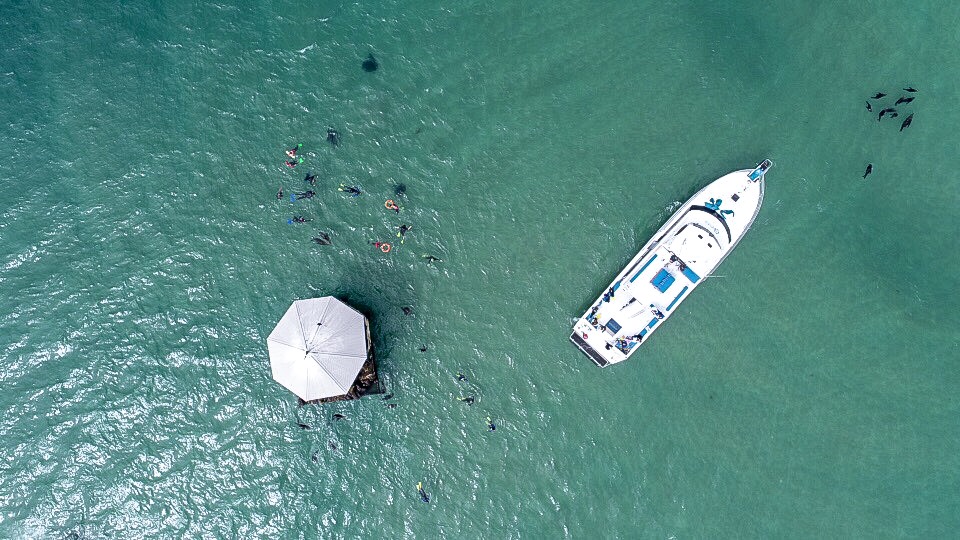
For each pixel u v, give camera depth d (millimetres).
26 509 29812
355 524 30047
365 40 31984
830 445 30391
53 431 30141
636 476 30344
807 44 31344
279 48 31969
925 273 30656
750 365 30609
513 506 30109
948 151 30812
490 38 31906
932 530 29797
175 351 30562
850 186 30875
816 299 30609
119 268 30984
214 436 30188
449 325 30672
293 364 26203
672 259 29359
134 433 30172
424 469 30219
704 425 30484
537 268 30984
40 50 32000
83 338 30641
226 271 30953
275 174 31297
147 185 31391
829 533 29984
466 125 31531
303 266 30938
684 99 31250
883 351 30484
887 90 31047
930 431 30250
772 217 30734
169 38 32000
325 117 31562
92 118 31719
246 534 29812
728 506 30219
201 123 31625
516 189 31281
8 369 30469
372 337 30344
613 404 30578
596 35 31750
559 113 31484
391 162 31344
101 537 29781
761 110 31109
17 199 31312
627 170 31125
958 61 31016
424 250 31016
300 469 30125
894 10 31375
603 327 29406
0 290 30875
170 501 29844
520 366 30609
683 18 31578
